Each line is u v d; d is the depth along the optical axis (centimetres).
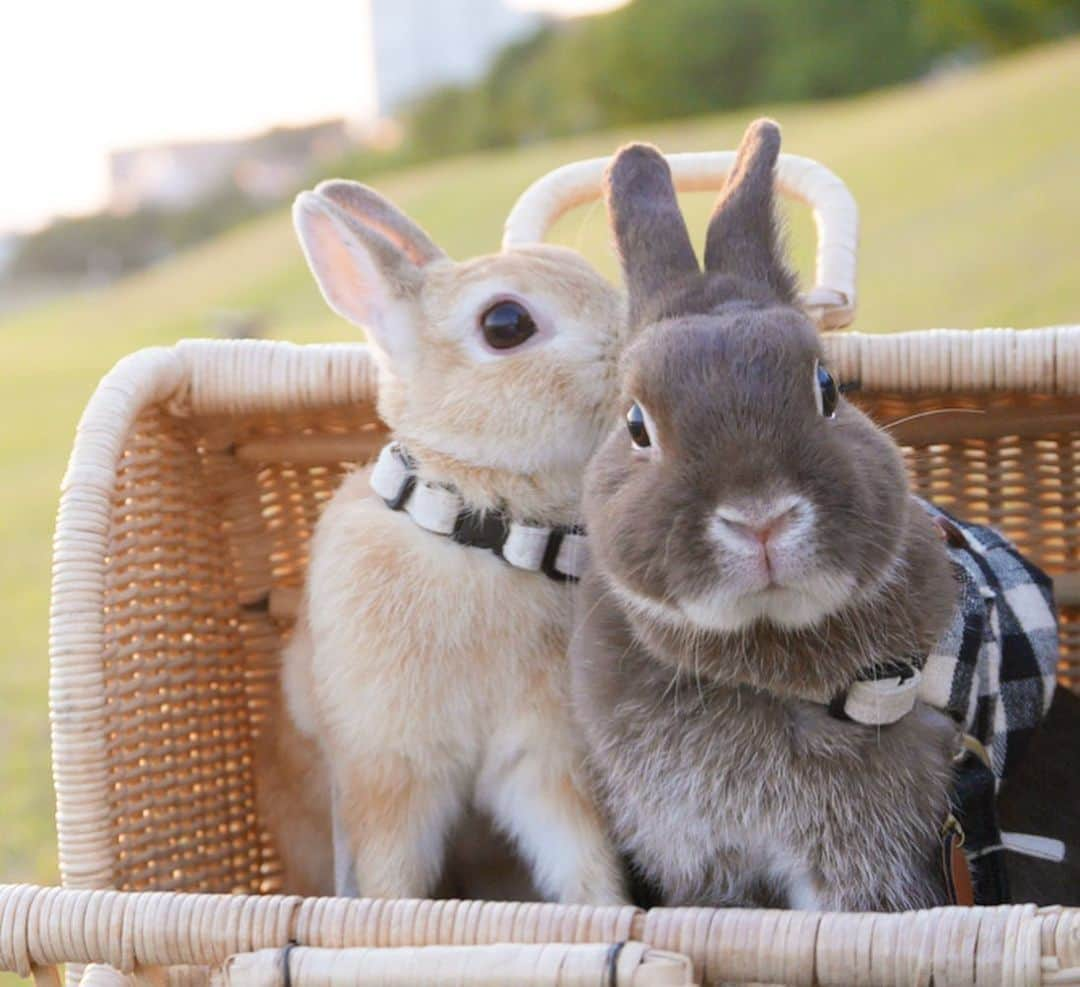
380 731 64
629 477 55
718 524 52
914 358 71
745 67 626
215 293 468
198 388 74
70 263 937
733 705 58
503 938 53
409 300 65
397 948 53
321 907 55
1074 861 64
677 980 51
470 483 64
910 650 56
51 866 103
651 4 646
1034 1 555
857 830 58
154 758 72
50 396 330
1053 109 391
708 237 60
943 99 457
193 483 75
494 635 64
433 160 728
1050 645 64
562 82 676
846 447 53
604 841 64
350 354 74
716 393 53
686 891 61
